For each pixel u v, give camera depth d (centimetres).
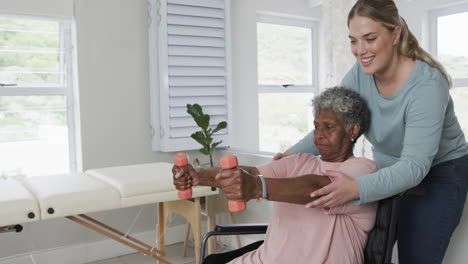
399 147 151
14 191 199
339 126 139
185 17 322
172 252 329
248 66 371
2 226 189
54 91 310
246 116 372
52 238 301
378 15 130
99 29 309
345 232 134
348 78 160
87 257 312
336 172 121
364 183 120
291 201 118
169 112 322
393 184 122
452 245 175
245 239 319
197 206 253
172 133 324
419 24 344
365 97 153
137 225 332
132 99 325
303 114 418
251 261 145
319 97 143
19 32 294
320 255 133
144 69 329
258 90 385
